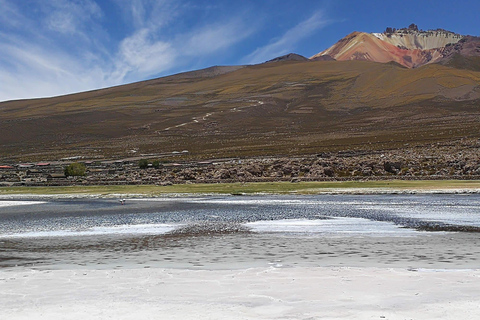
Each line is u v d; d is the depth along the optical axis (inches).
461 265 730.8
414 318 478.0
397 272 680.4
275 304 536.1
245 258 828.0
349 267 725.9
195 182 3663.9
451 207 1772.9
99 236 1182.9
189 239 1090.1
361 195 2491.4
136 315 506.0
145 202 2418.8
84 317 502.9
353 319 480.4
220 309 521.0
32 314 515.2
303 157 5610.2
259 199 2389.3
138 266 772.0
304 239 1050.1
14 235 1247.5
